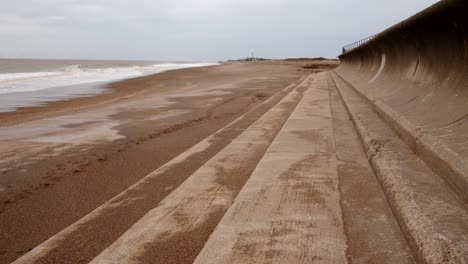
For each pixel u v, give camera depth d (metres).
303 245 2.07
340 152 3.99
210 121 6.88
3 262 2.17
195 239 2.26
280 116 6.72
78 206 2.96
